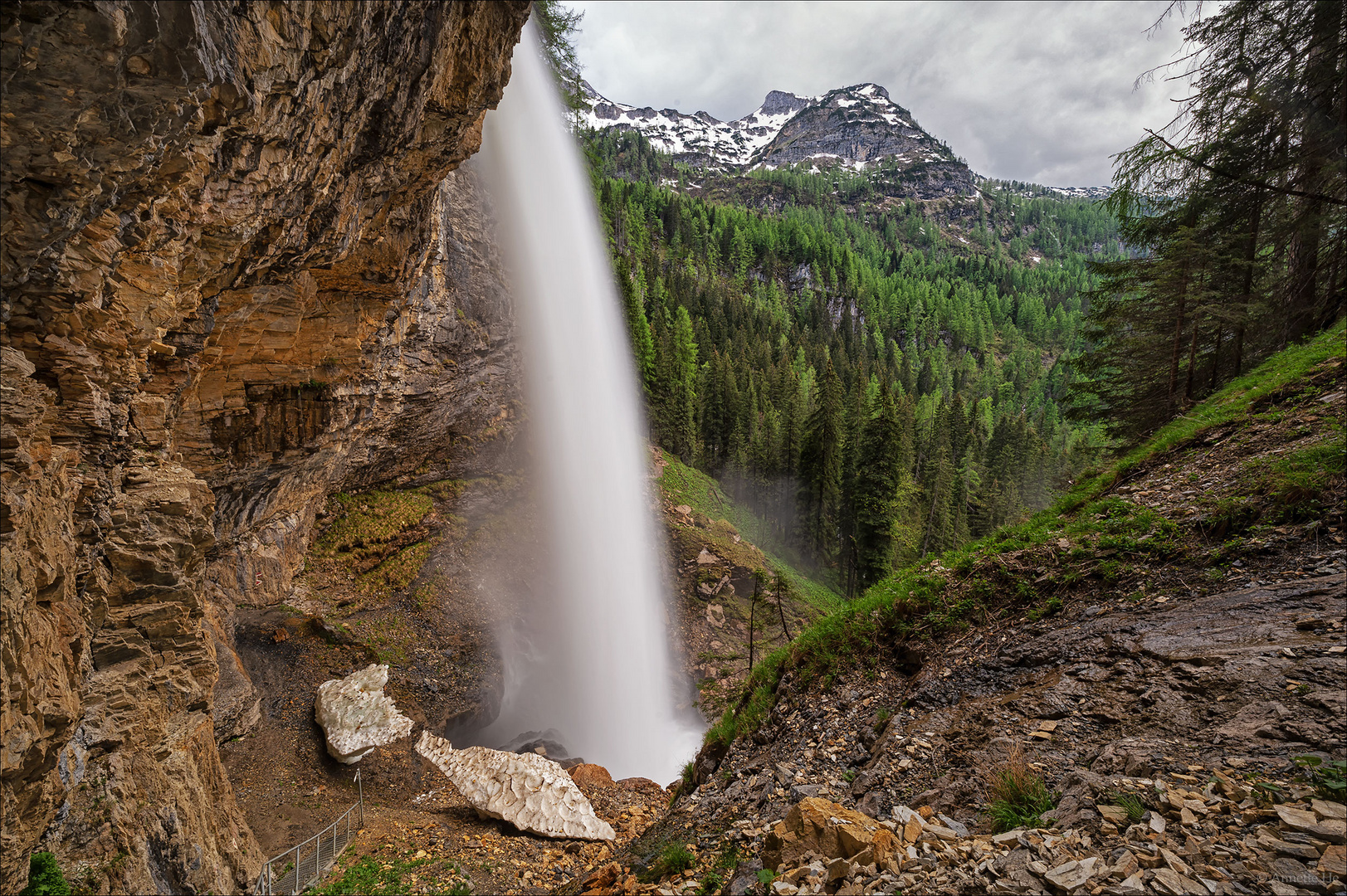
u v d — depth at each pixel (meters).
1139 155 14.62
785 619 37.50
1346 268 14.62
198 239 8.98
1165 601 7.07
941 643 8.85
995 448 57.81
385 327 22.48
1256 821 3.85
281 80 7.41
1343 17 11.89
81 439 7.59
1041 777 5.32
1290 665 5.10
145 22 4.87
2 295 6.14
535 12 28.06
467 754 19.41
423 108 11.66
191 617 9.34
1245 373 16.33
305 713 19.19
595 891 7.39
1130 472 10.98
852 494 41.75
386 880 12.48
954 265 191.62
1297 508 6.96
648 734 32.47
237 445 18.28
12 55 4.52
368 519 28.56
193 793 8.81
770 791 7.59
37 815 5.66
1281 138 14.30
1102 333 19.17
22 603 5.45
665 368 52.12
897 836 5.07
